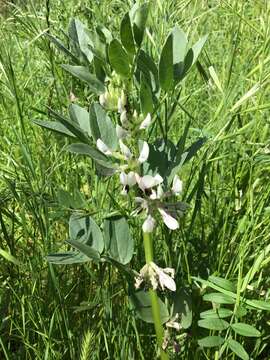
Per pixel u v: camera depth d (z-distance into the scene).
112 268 0.43
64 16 0.66
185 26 0.62
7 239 0.41
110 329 0.38
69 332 0.39
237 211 0.45
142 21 0.30
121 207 0.41
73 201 0.40
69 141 0.48
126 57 0.30
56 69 0.54
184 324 0.36
